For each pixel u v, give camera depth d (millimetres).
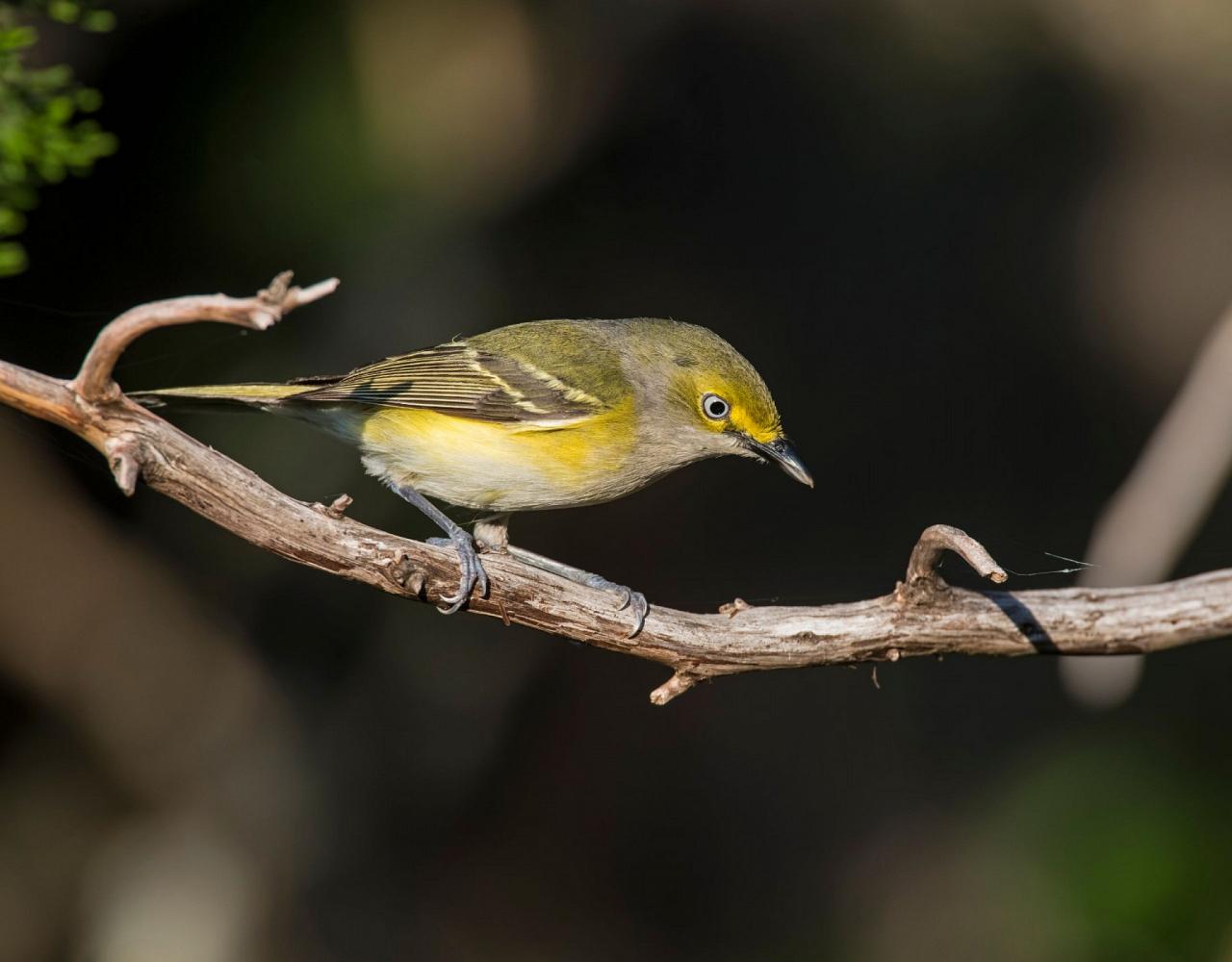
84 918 11539
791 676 15672
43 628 11492
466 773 13562
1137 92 16453
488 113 14102
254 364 11766
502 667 13961
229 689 12180
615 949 13914
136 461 5738
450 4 13961
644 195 14945
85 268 10766
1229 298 15773
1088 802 12641
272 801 12141
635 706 15047
